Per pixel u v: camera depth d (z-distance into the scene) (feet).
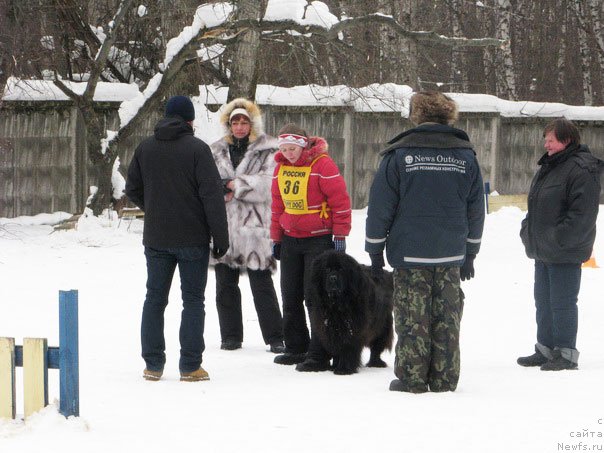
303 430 26.94
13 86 88.84
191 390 33.65
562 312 38.34
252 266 43.42
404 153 32.65
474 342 45.83
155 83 86.07
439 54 160.15
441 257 32.58
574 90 183.52
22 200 90.58
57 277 64.03
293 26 78.43
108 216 86.38
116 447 24.90
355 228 89.92
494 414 28.89
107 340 44.37
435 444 25.09
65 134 91.91
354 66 92.99
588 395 32.09
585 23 155.22
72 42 96.12
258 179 43.34
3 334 44.62
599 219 92.84
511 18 178.50
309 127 100.32
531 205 39.63
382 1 114.52
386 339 40.55
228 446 25.05
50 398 30.83
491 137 111.55
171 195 35.60
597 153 118.62
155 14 93.50
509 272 70.79
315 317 37.83
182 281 36.14
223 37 82.74
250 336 48.24
